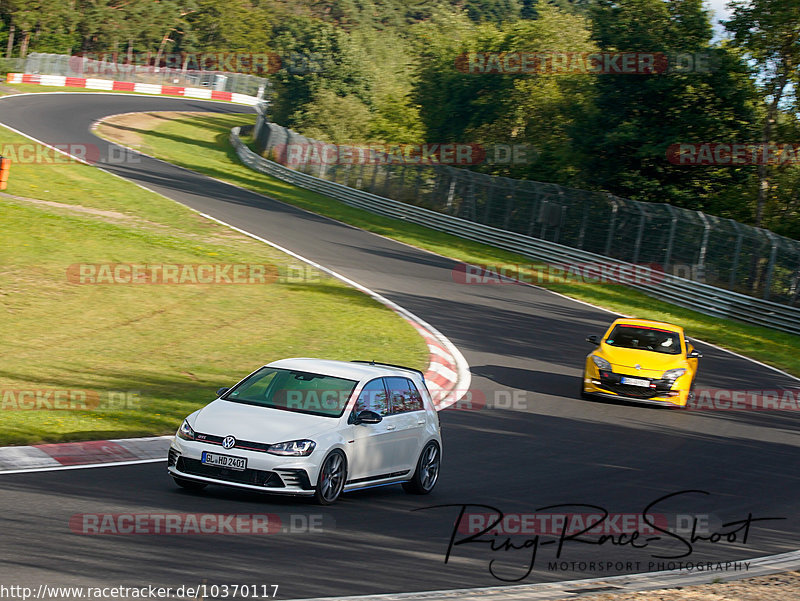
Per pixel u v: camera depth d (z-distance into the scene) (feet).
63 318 253.24
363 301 318.65
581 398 218.38
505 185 504.84
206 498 111.55
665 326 233.14
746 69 498.28
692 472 152.66
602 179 520.01
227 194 536.83
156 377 204.64
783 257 383.24
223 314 277.44
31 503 101.09
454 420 183.21
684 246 418.92
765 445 182.19
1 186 418.31
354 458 116.78
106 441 141.69
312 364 129.29
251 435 111.24
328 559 88.74
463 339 280.92
